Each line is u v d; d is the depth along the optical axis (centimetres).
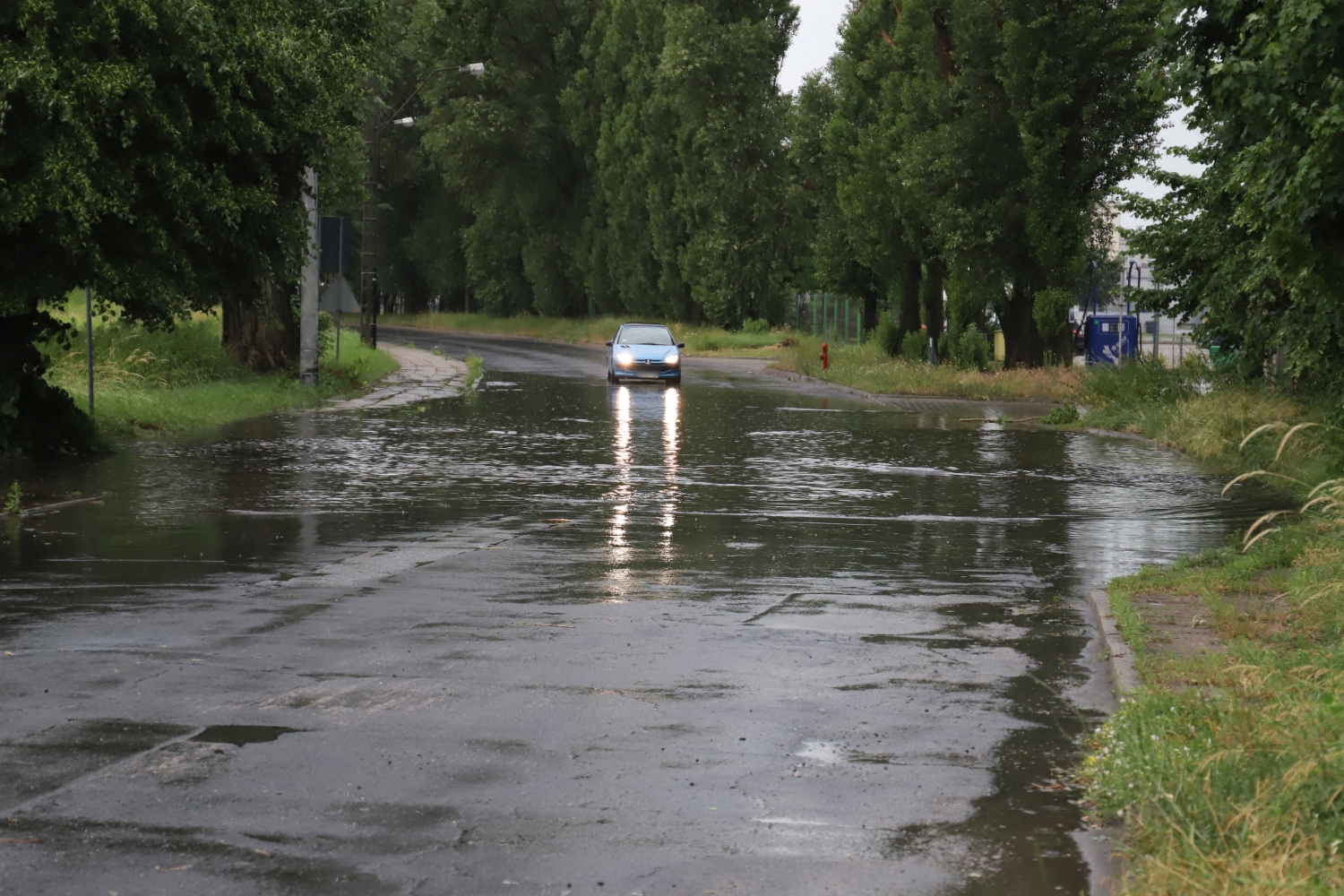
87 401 2431
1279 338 1841
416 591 1095
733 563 1250
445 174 9262
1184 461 2247
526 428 2698
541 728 710
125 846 537
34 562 1208
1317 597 903
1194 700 679
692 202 7219
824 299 7531
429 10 8231
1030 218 3966
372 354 4794
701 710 748
